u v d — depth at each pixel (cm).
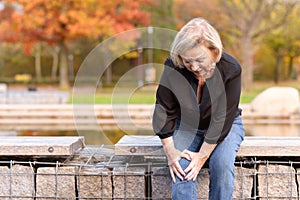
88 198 251
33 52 3070
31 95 1420
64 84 2355
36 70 3269
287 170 250
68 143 253
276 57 2906
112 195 251
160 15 2438
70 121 1120
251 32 1967
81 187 251
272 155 247
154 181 250
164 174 249
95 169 254
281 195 251
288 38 2452
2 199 254
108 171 252
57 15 2081
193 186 227
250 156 254
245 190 251
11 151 249
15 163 255
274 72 3012
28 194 254
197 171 228
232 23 1989
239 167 250
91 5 2073
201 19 228
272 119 1098
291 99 1102
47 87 2780
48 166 259
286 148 246
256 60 2772
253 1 2038
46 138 274
